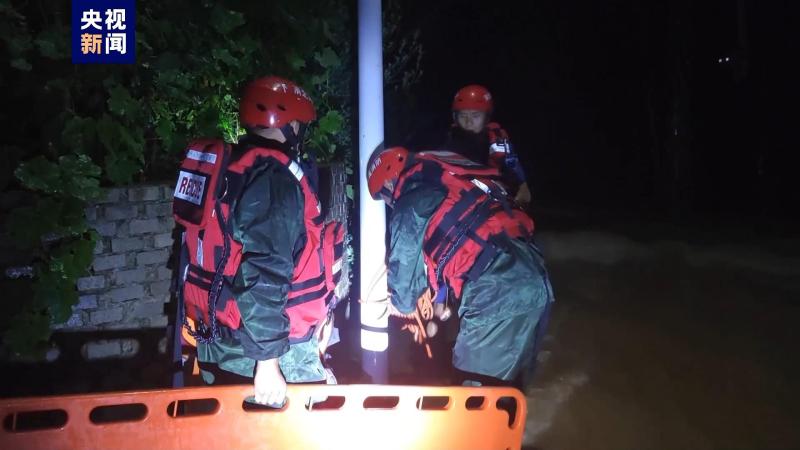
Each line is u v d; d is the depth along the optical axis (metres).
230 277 2.50
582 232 10.68
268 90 2.64
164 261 3.72
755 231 10.98
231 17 4.13
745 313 6.46
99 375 3.60
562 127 17.08
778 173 13.70
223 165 2.45
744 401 4.50
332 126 5.31
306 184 2.55
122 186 3.61
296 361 2.69
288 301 2.61
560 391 4.59
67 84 3.57
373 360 3.67
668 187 13.95
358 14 3.53
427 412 2.69
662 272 8.11
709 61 14.50
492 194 3.21
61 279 3.29
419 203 3.08
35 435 2.31
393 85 8.95
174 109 4.25
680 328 5.97
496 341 3.07
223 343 2.55
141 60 3.83
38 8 3.52
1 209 3.24
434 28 14.48
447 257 3.13
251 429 2.51
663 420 4.20
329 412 2.59
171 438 2.44
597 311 6.46
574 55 16.05
